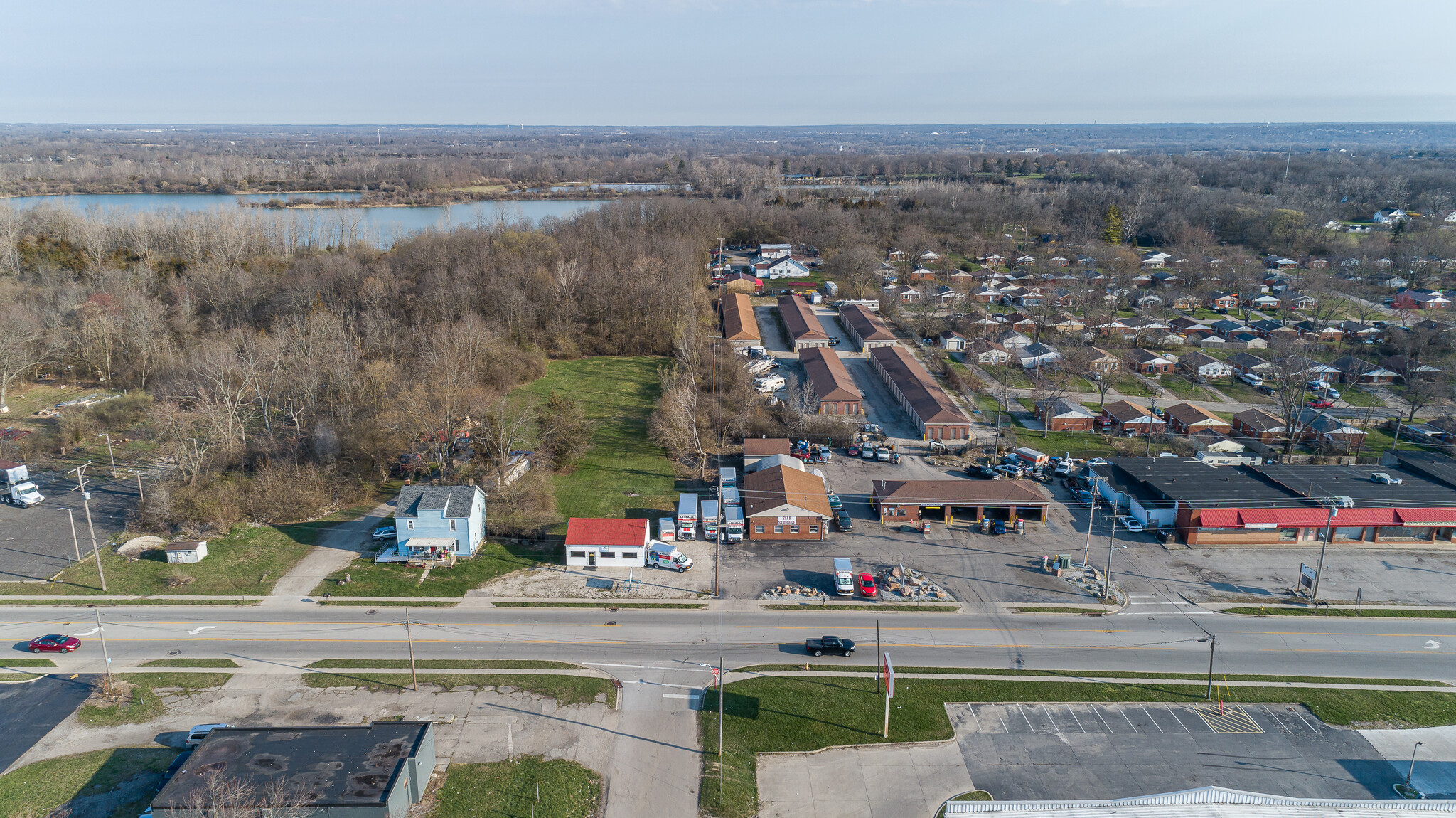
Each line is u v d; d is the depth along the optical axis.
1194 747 53.69
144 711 56.16
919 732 54.81
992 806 47.72
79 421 106.81
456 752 52.59
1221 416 116.75
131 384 126.94
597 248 190.25
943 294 188.00
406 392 97.69
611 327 157.75
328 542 81.81
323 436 96.50
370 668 61.56
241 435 101.19
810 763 52.16
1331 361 138.50
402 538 79.00
